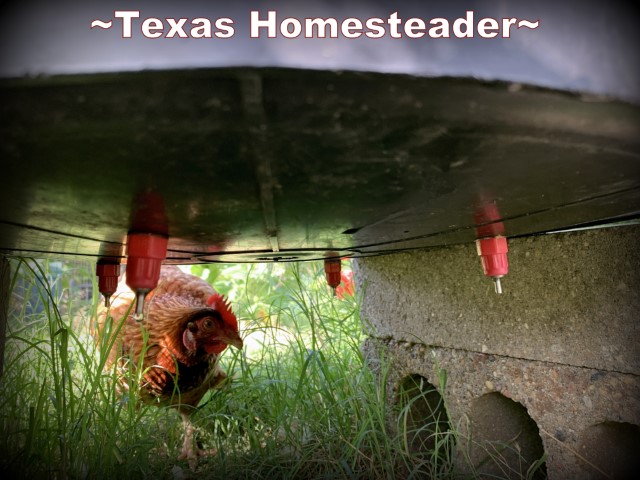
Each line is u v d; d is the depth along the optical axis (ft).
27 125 2.01
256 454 7.67
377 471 7.19
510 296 6.40
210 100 1.96
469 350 6.98
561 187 3.35
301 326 12.30
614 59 2.29
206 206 3.33
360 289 9.16
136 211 3.41
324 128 2.19
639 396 5.21
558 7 2.24
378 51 1.93
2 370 6.68
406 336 8.03
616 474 5.90
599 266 5.46
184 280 10.97
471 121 2.20
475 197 3.51
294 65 1.84
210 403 9.41
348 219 4.11
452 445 7.02
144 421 9.37
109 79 1.82
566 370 5.85
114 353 8.98
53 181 2.70
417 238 5.58
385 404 8.18
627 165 2.89
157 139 2.20
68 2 1.87
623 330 5.28
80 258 6.61
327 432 7.79
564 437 5.89
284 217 3.86
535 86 2.06
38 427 6.75
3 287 6.55
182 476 7.95
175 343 8.63
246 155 2.43
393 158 2.58
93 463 6.85
